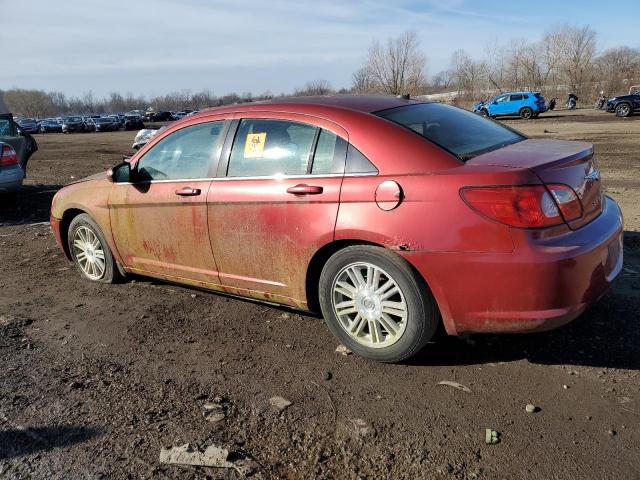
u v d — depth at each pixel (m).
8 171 8.76
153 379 3.33
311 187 3.42
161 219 4.32
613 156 13.55
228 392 3.15
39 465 2.58
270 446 2.66
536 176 2.88
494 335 3.66
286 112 3.72
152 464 2.56
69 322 4.26
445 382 3.14
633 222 6.57
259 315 4.22
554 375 3.15
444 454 2.54
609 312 3.90
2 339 3.97
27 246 6.70
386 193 3.14
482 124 3.89
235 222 3.84
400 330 3.24
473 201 2.92
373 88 51.62
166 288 4.93
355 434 2.72
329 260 3.44
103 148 26.95
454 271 2.99
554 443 2.57
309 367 3.40
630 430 2.64
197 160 4.13
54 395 3.19
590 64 58.03
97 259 5.10
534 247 2.84
